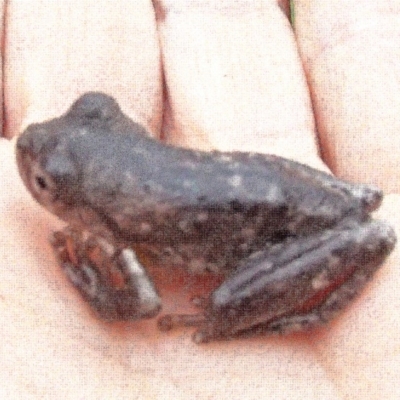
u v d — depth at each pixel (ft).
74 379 0.50
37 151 0.51
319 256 0.51
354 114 0.59
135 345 0.51
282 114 0.59
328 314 0.52
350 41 0.60
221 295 0.51
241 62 0.60
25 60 0.58
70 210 0.51
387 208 0.55
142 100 0.59
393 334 0.52
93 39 0.58
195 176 0.51
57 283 0.52
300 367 0.52
